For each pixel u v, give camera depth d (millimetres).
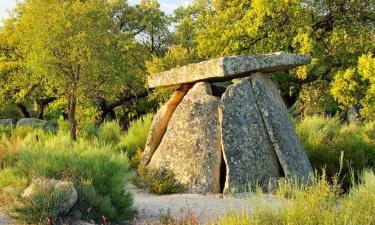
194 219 6887
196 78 11688
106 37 19250
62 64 17234
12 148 11883
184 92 12617
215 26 22094
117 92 27078
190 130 11203
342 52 20844
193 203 8945
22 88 27484
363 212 5758
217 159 10695
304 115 25500
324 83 22844
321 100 23766
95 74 18375
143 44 34031
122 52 29391
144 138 14797
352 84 19297
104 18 19578
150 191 10617
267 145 10930
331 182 11047
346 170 11508
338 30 20250
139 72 28609
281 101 12016
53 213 6863
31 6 17703
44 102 31266
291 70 21312
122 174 8922
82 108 21266
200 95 11539
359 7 21109
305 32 20141
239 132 10781
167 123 12516
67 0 18469
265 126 11086
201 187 10461
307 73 20500
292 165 10727
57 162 8445
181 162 11008
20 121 23516
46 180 7445
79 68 17547
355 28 21250
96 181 8203
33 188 7293
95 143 14180
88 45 17391
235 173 10320
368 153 12438
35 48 17016
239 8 22203
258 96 11273
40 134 16641
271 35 20625
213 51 22391
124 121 34312
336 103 23844
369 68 18047
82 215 7352
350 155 11938
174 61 26969
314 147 12633
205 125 11070
